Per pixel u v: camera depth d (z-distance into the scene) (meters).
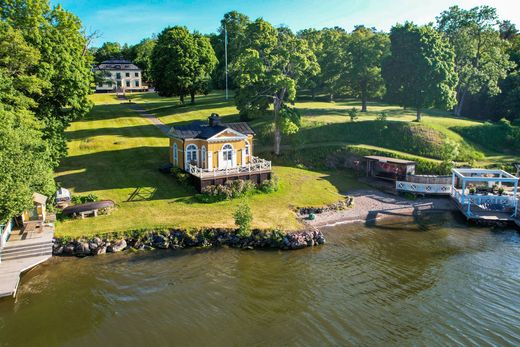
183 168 41.16
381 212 39.38
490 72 65.06
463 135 58.56
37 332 20.00
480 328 20.81
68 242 28.44
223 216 33.62
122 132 54.97
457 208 41.19
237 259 28.52
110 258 28.06
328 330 20.52
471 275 26.67
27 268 24.80
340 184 46.06
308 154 51.72
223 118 62.72
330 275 26.44
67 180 38.47
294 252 29.91
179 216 33.00
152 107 74.44
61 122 38.69
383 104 80.19
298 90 92.19
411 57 57.66
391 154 51.62
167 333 20.12
